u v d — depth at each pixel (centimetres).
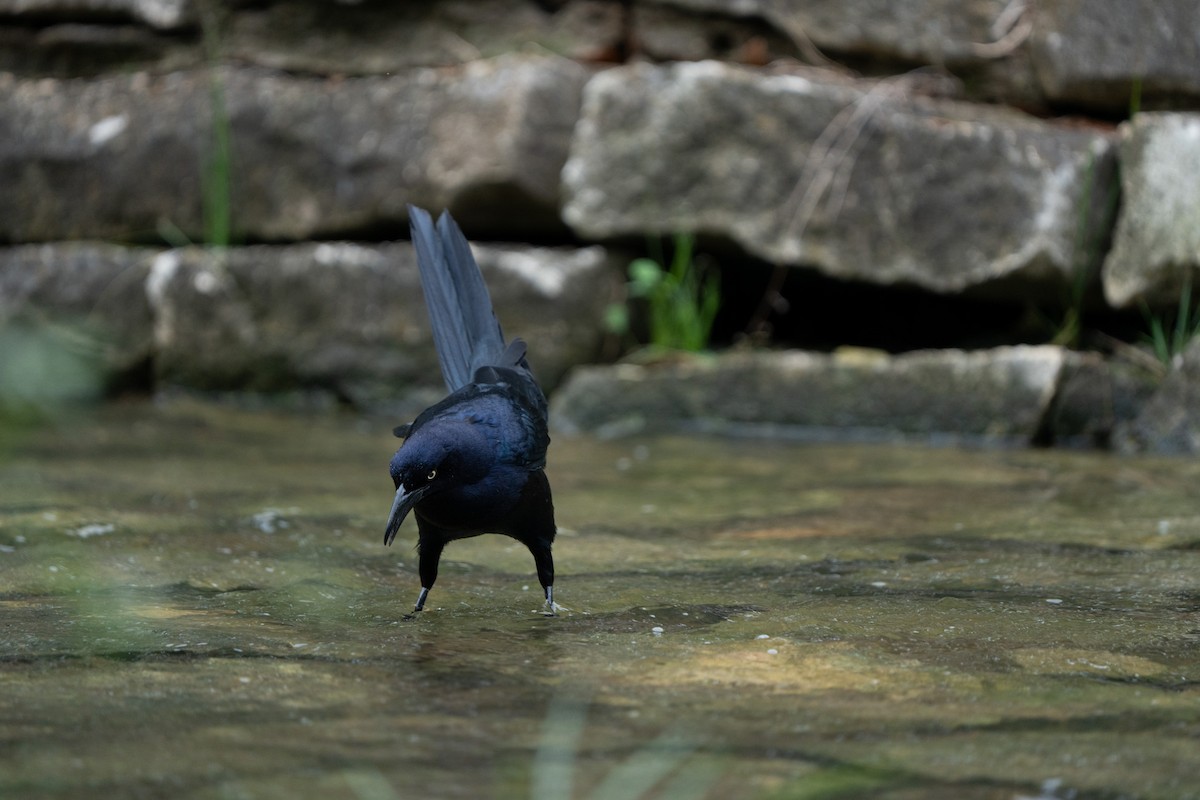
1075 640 544
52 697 451
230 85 1387
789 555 742
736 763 385
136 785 364
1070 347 1256
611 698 457
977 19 1289
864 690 467
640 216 1278
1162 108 1241
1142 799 357
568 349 1302
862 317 1404
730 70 1260
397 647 535
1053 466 1061
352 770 377
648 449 1160
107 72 1444
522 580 686
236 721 424
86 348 1423
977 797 358
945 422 1223
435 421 606
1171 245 1172
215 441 1173
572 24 1347
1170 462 1080
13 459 1056
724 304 1414
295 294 1374
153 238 1431
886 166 1246
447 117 1307
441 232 770
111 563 701
